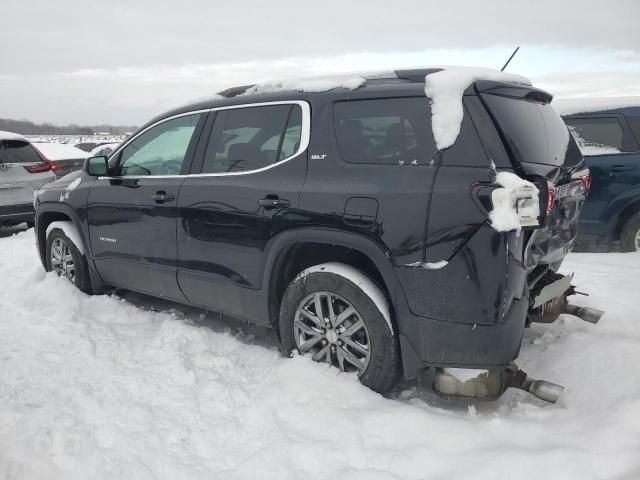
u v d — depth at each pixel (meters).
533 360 3.25
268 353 3.51
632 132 5.65
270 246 3.11
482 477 2.19
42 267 5.23
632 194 5.61
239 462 2.40
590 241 5.95
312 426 2.60
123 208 4.02
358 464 2.34
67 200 4.54
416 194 2.58
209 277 3.50
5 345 3.59
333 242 2.84
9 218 7.89
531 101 3.10
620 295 4.33
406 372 2.76
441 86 2.68
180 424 2.71
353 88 2.99
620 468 2.18
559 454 2.27
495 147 2.51
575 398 2.78
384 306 2.78
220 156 3.51
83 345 3.60
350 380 2.91
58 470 2.34
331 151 2.96
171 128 3.90
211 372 3.28
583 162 3.42
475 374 2.58
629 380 2.80
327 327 3.01
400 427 2.56
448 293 2.51
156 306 4.52
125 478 2.30
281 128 3.22
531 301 2.75
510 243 2.40
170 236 3.70
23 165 8.06
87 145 17.69
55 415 2.71
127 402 2.88
